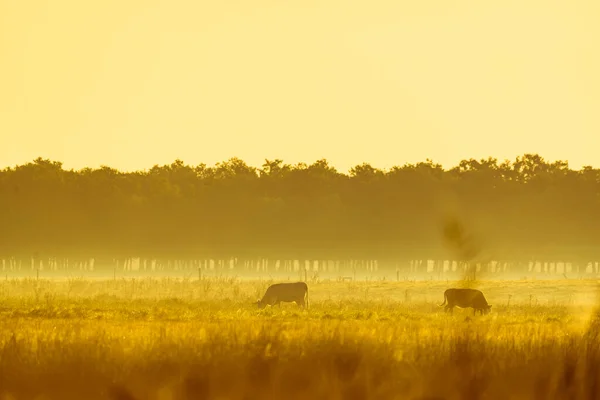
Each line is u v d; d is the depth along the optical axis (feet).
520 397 201.26
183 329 289.94
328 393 200.54
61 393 200.03
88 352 222.28
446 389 203.00
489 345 231.30
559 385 203.82
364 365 215.92
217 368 210.38
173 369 211.61
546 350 224.94
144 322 402.72
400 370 212.02
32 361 214.90
